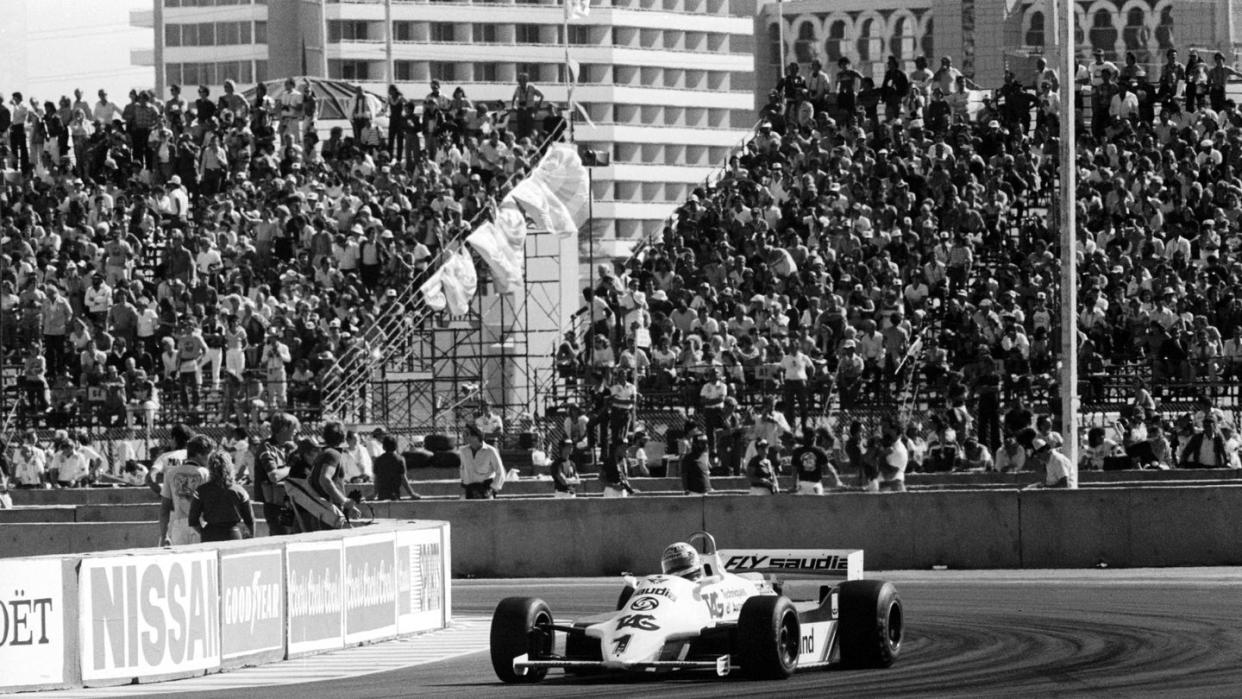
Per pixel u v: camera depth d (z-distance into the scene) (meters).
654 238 97.75
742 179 93.94
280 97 104.31
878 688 28.03
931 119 95.44
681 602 29.19
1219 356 74.50
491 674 31.17
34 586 29.89
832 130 96.25
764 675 28.81
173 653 31.69
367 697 28.52
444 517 53.56
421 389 86.31
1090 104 99.81
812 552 31.83
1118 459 65.31
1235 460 65.19
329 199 94.62
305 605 34.91
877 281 82.62
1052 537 50.09
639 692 27.94
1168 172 88.31
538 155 99.12
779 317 79.19
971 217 86.31
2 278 90.44
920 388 76.31
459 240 89.25
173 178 94.81
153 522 53.50
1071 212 56.88
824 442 64.19
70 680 30.23
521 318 96.25
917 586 46.22
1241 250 83.94
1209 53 141.75
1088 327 76.94
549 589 48.66
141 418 80.12
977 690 27.80
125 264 88.75
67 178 98.62
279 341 80.81
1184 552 49.47
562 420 81.38
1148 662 31.09
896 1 190.75
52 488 70.31
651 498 52.31
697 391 76.94
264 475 40.78
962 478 64.69
